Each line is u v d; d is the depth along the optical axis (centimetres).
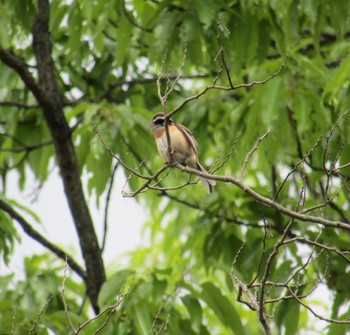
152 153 1366
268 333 753
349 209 1478
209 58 1384
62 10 1411
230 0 1285
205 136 1452
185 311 1301
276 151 1227
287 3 1230
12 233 1323
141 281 1146
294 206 1325
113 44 1592
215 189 1420
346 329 1170
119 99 1611
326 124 1199
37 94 1283
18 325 1178
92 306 1286
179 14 1250
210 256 1402
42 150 1568
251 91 1272
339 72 1119
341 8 1211
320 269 1261
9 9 1348
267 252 1302
